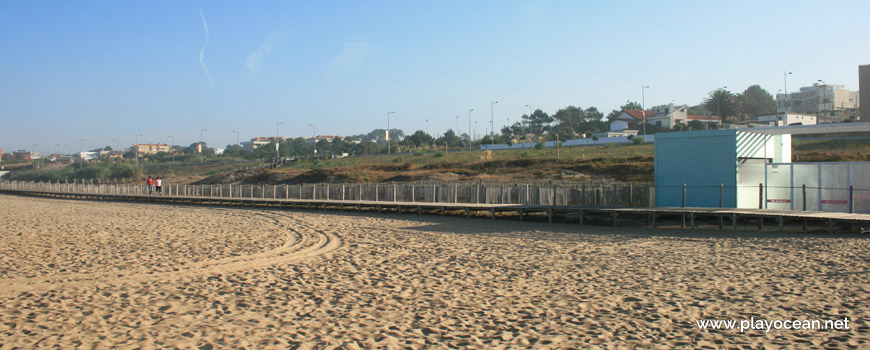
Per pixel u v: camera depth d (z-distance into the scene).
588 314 8.09
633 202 21.92
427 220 23.86
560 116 143.12
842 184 18.05
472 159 56.69
